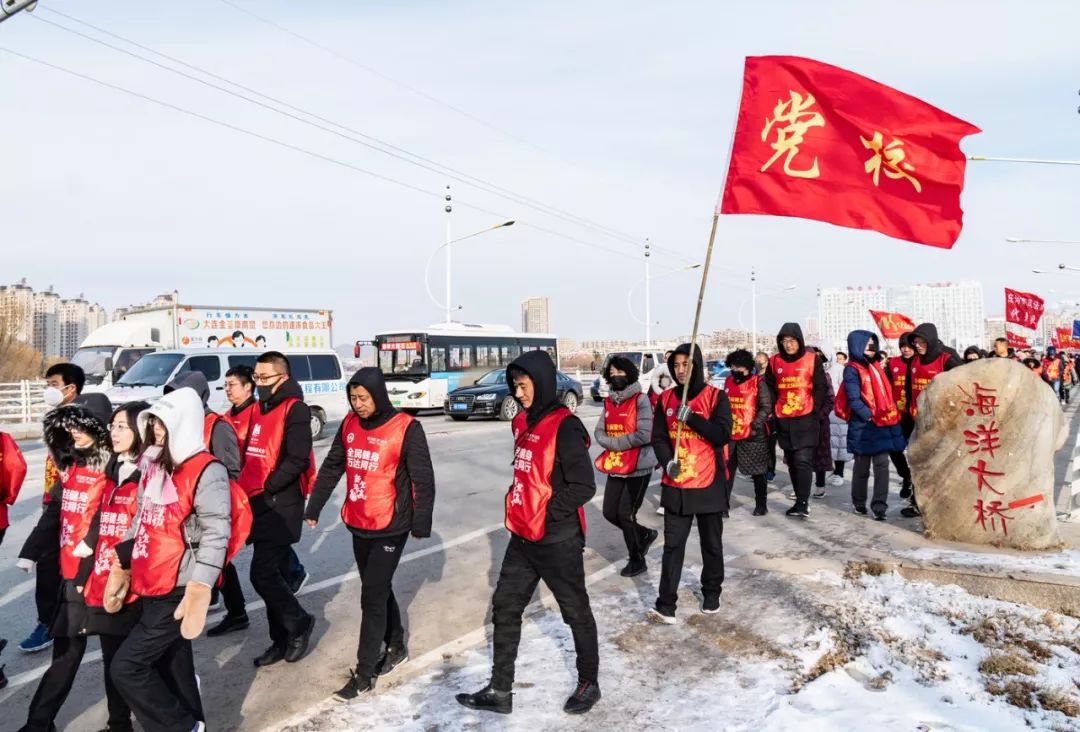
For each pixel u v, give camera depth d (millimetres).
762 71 5074
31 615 5262
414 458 3871
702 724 3426
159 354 14461
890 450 7340
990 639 4332
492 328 24844
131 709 3119
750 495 9062
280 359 4656
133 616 3215
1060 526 6688
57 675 3375
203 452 3150
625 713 3559
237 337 21266
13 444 4289
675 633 4516
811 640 4316
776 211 5055
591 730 3404
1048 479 5953
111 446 3557
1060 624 4523
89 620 3238
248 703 3816
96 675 4293
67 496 3480
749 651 4215
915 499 6551
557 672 4020
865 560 5719
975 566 5355
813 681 3840
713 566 4828
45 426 3488
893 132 4863
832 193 4980
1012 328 18422
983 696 3650
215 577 3023
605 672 4004
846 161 4953
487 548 6914
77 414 3484
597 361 40688
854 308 112250
